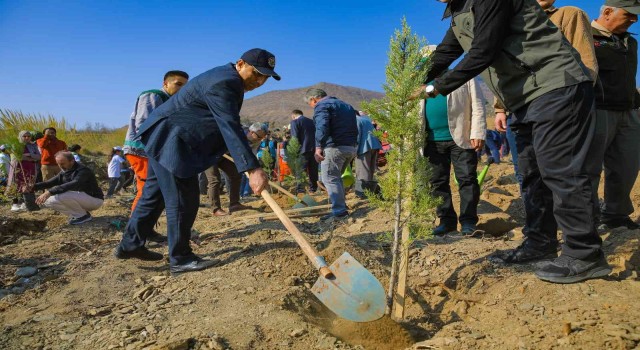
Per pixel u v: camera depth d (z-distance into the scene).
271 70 3.78
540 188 3.52
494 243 4.30
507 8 2.91
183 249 3.95
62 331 2.86
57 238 5.67
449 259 3.99
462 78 2.96
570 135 2.87
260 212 7.29
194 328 2.78
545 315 2.70
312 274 3.84
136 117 4.98
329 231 5.59
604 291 2.84
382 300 2.76
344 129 6.25
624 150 4.10
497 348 2.47
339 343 2.64
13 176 8.12
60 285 3.76
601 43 3.95
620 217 4.22
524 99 3.06
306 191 9.59
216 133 3.74
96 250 4.95
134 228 4.14
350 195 8.75
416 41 2.93
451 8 3.26
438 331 2.99
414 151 3.07
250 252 4.30
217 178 7.32
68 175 6.72
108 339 2.72
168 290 3.52
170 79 5.17
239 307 3.08
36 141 9.20
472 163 4.78
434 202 3.15
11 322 3.03
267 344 2.61
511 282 3.25
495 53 2.94
